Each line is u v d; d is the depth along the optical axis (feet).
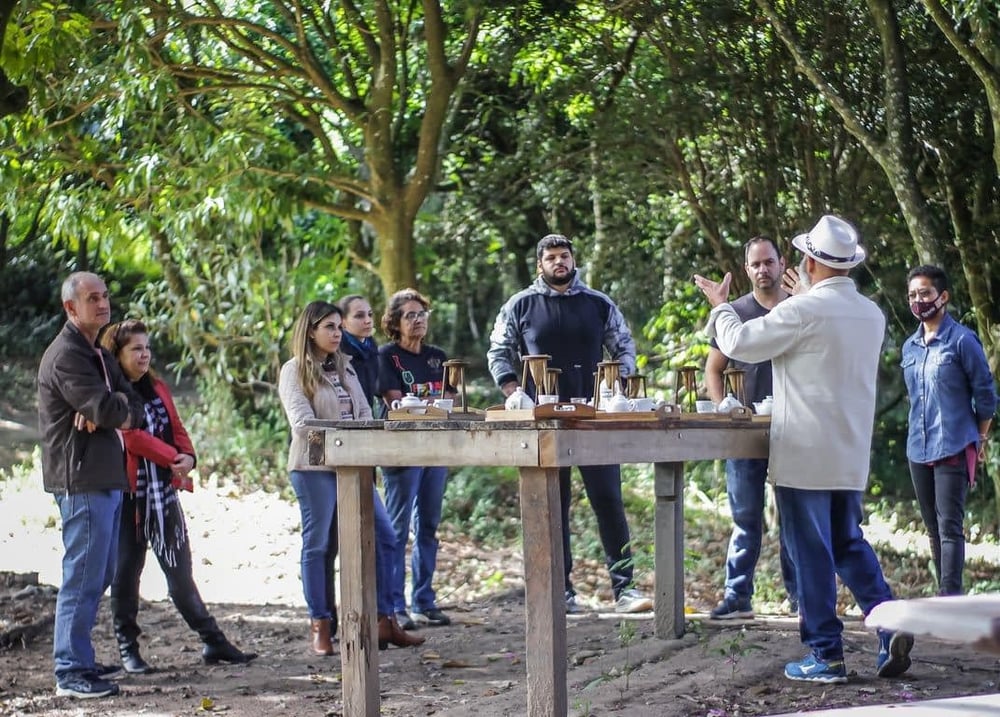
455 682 19.47
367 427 15.60
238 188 34.86
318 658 22.13
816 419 17.57
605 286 40.19
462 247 46.24
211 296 44.57
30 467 42.75
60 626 19.01
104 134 37.93
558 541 14.25
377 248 45.34
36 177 36.01
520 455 14.17
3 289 59.52
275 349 44.32
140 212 36.96
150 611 27.07
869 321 17.80
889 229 33.88
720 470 38.91
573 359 24.50
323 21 39.63
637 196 37.01
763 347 17.58
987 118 32.68
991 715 6.37
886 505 39.01
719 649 19.92
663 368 38.55
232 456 43.68
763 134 33.63
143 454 20.76
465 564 32.73
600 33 36.94
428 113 36.99
